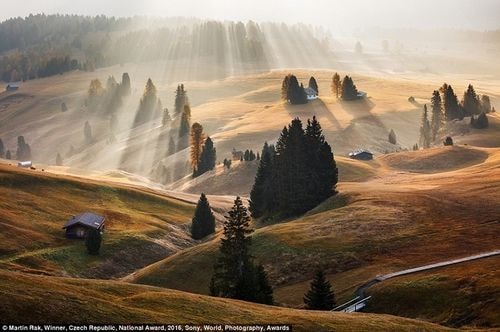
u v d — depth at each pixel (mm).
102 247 99875
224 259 62062
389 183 120875
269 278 71750
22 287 33750
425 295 52406
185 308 38344
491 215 78500
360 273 65688
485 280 51812
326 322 39312
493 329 42031
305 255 74500
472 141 196000
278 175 112000
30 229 100938
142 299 38750
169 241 111250
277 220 109938
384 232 77688
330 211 91750
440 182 110438
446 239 71375
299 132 109812
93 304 33750
